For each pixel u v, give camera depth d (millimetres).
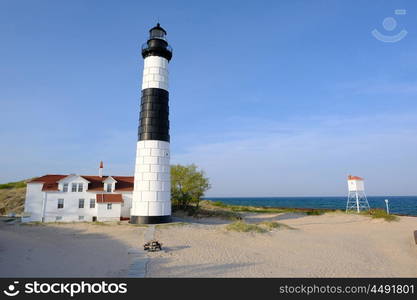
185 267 14828
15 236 21922
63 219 34562
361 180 51688
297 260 17297
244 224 27547
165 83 34656
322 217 44594
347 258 18219
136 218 30359
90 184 37500
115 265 14711
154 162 31500
